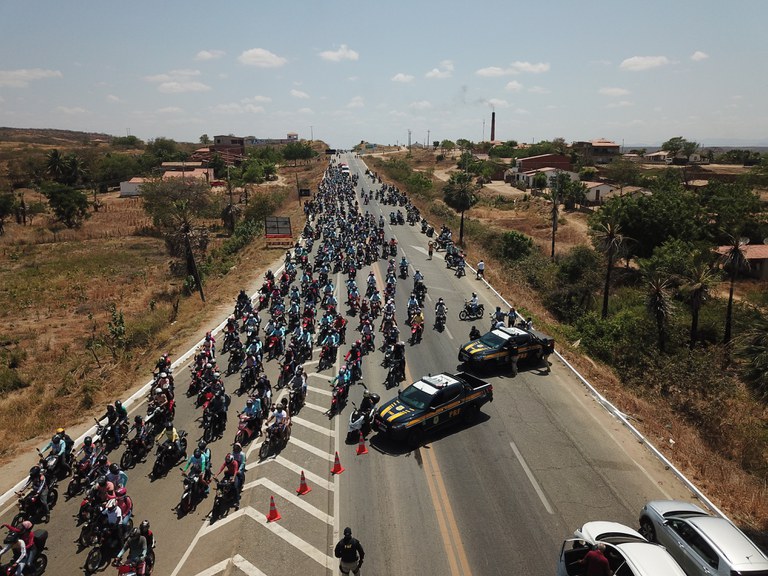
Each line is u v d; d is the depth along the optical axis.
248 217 71.50
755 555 10.60
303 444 17.64
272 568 12.17
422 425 17.47
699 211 58.69
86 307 40.12
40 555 12.65
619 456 17.09
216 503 14.28
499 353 23.62
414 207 74.00
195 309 34.34
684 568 11.43
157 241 69.25
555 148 147.50
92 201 97.56
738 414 24.06
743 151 148.88
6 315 38.94
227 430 18.78
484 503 14.45
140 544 11.92
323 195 83.69
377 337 28.39
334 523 13.68
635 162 141.12
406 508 14.23
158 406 18.86
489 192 107.44
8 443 18.78
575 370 24.41
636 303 42.22
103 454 16.44
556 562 12.27
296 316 29.61
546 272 48.94
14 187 118.56
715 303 42.22
